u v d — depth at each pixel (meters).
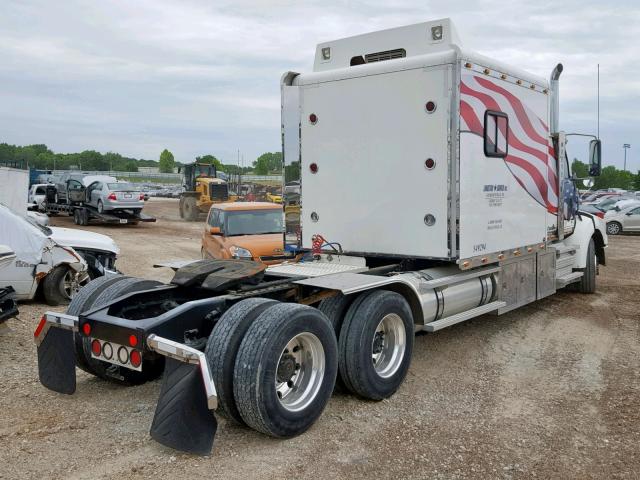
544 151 7.75
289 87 7.04
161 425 3.94
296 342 4.52
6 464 3.96
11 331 7.44
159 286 5.47
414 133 6.07
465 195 5.97
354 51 6.71
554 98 8.28
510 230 6.95
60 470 3.89
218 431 4.52
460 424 4.72
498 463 4.06
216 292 5.27
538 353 6.71
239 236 10.73
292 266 6.29
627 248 18.27
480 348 6.87
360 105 6.46
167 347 4.05
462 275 6.27
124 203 25.44
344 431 4.56
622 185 79.69
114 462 4.01
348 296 5.21
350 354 4.98
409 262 6.57
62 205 29.02
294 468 3.95
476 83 6.06
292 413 4.34
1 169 15.02
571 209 9.16
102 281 5.58
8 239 8.71
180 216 31.06
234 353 4.26
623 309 9.02
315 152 6.89
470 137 5.99
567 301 9.55
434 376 5.89
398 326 5.41
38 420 4.70
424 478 3.84
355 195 6.60
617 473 3.92
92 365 5.32
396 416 4.88
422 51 6.22
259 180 53.75
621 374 5.98
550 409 5.05
